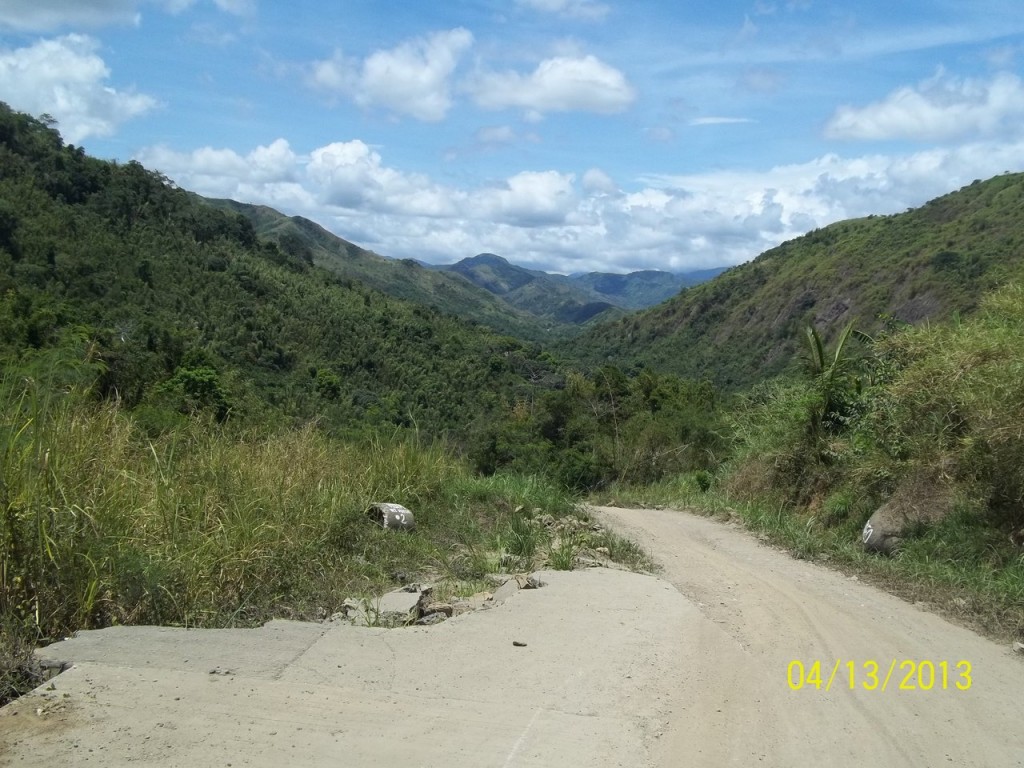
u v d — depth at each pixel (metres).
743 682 3.99
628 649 4.30
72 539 4.26
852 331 11.38
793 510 10.66
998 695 4.16
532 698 3.57
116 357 10.32
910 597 6.29
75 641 3.87
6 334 11.01
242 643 4.01
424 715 3.30
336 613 4.94
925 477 7.95
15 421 4.63
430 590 5.46
